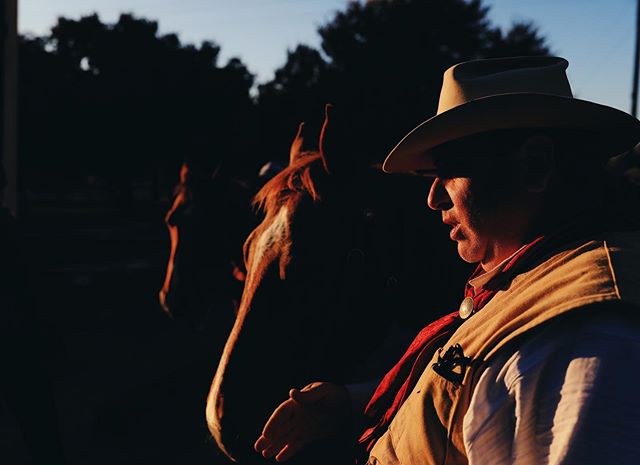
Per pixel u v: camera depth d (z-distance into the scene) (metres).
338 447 1.69
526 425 0.80
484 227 1.01
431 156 1.14
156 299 10.88
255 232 1.87
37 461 2.68
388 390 1.23
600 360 0.78
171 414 5.04
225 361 1.74
